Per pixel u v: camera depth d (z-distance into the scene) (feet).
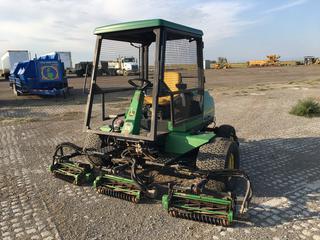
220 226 12.63
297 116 34.86
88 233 12.48
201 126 18.56
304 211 13.87
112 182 15.19
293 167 19.31
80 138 26.94
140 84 17.46
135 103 15.15
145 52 17.26
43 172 19.03
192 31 16.43
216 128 20.75
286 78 94.99
